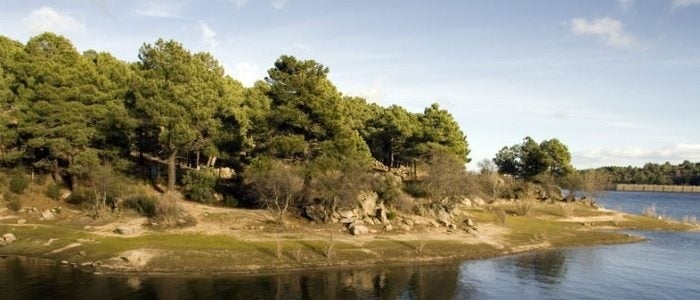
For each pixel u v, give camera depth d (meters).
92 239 55.69
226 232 60.62
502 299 44.88
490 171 131.62
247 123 84.69
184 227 61.38
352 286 46.34
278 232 62.22
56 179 73.75
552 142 152.12
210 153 78.44
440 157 94.31
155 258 50.25
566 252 69.19
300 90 72.25
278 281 46.91
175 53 77.69
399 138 113.75
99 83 77.44
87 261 49.88
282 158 74.19
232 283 45.62
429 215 77.62
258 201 74.31
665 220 113.06
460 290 46.94
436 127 110.94
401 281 49.00
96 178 66.38
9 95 72.50
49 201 69.94
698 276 55.25
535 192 138.50
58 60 76.69
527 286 49.38
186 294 41.72
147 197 67.81
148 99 71.50
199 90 75.19
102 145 76.19
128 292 41.59
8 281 43.62
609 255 67.62
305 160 73.94
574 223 100.44
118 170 75.88
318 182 68.31
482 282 50.25
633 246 76.56
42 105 70.31
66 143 69.94
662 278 54.03
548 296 46.19
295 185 65.31
